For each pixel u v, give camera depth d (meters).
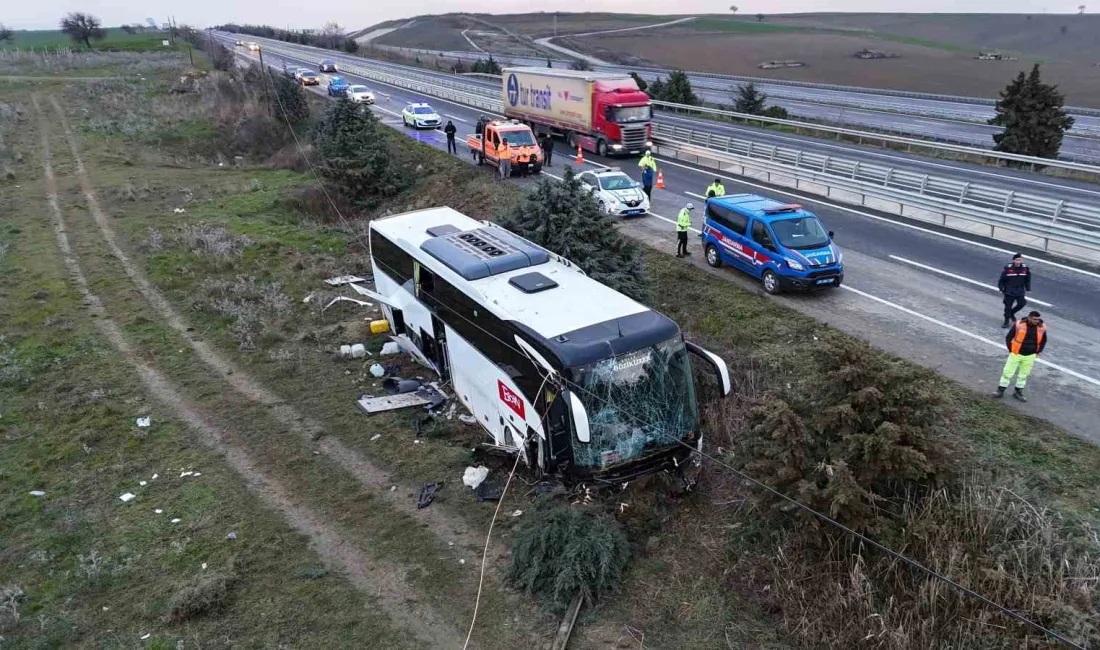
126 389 14.22
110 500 10.72
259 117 45.97
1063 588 7.45
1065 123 33.41
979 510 8.27
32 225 25.92
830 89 64.06
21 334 16.72
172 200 29.98
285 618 8.45
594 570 8.63
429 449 11.98
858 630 7.63
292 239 24.62
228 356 15.79
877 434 8.27
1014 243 20.41
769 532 8.98
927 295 16.89
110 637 8.18
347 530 10.03
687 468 10.64
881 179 25.72
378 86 67.56
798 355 13.77
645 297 15.91
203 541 9.78
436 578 9.09
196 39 111.19
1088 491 9.52
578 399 9.15
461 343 12.43
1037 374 12.86
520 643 8.06
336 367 15.24
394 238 15.28
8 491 10.93
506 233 14.21
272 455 11.90
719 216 19.17
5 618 8.37
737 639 7.97
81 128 43.84
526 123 42.41
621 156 36.56
